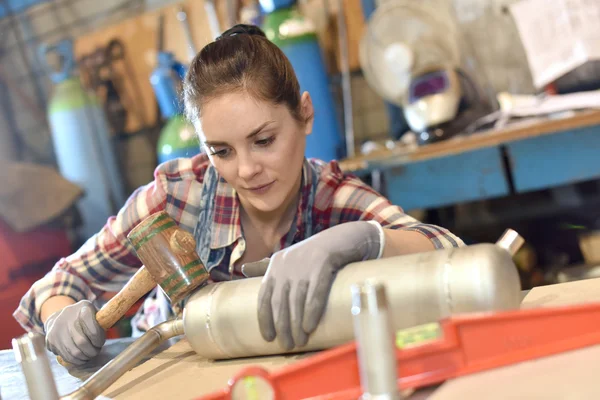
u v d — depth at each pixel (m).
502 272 0.69
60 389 0.88
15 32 3.39
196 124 1.00
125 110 3.23
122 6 3.15
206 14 2.97
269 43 1.01
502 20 2.54
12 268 2.77
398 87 2.48
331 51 2.86
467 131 2.22
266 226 1.14
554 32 2.35
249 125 0.94
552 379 0.54
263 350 0.81
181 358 0.91
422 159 2.03
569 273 2.08
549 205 2.54
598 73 2.29
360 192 1.17
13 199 2.84
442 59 2.47
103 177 3.04
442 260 0.72
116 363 0.81
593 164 1.92
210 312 0.82
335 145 2.55
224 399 0.61
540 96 2.39
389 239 0.87
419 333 0.62
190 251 0.87
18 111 3.44
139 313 1.50
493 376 0.58
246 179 0.96
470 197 2.04
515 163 1.98
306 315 0.76
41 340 0.61
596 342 0.60
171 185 1.21
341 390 0.60
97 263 1.23
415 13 2.46
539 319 0.60
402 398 0.57
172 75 2.66
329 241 0.80
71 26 3.28
